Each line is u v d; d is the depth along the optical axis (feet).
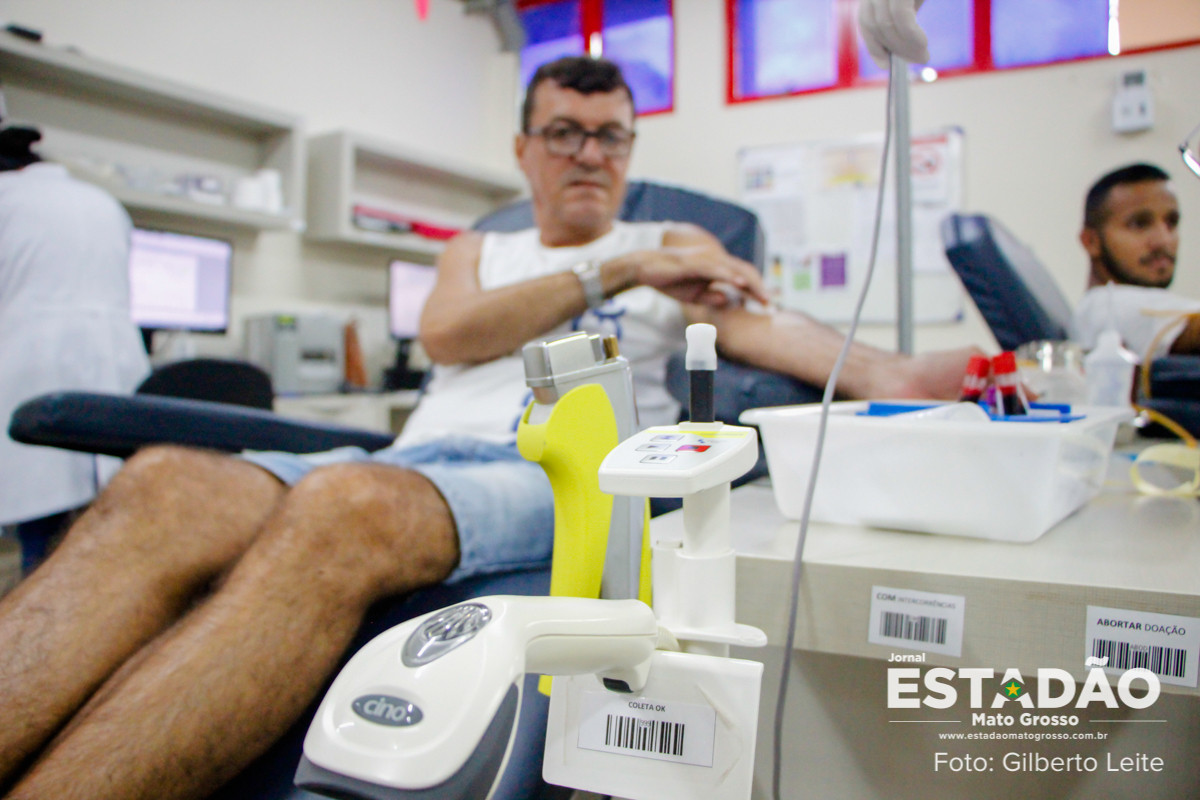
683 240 4.38
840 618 1.44
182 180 8.22
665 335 4.06
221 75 9.29
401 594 2.19
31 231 5.73
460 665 0.90
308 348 8.96
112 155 8.01
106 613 1.91
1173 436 4.07
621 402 1.33
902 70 3.58
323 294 10.23
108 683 1.74
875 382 3.43
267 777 1.72
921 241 10.28
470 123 12.93
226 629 1.72
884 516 1.78
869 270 1.59
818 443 1.47
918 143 10.18
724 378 3.41
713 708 1.13
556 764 1.20
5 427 5.56
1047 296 5.25
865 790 1.91
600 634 1.04
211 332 8.27
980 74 9.86
